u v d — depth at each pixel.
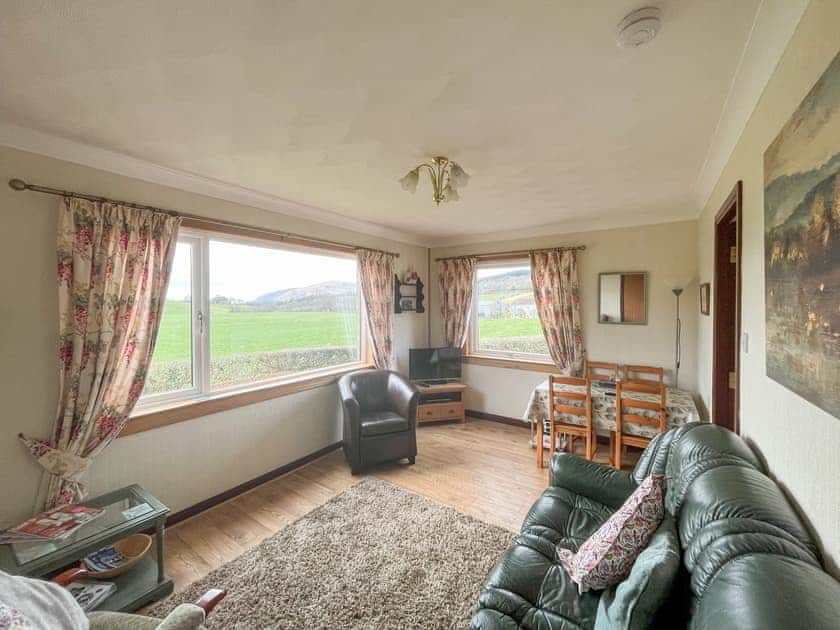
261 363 3.17
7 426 1.82
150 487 2.33
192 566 2.03
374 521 2.39
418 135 1.91
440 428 4.32
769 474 1.32
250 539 2.26
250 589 1.83
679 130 1.85
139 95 1.53
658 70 1.37
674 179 2.58
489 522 2.39
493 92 1.52
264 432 3.01
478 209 3.39
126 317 2.15
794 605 0.68
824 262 0.85
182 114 1.69
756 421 1.50
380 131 1.87
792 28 1.04
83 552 1.58
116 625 1.25
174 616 1.10
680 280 3.27
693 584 0.94
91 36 1.18
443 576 1.91
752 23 1.12
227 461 2.75
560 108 1.65
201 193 2.61
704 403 2.98
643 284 3.62
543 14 1.09
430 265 5.01
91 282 2.02
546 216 3.64
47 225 1.92
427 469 3.21
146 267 2.26
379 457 3.17
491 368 4.60
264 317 3.20
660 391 2.75
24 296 1.86
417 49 1.25
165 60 1.31
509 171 2.42
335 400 3.67
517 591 1.32
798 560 0.82
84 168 2.05
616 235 3.76
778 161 1.14
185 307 2.65
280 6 1.06
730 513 1.04
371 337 3.99
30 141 1.84
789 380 1.08
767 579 0.77
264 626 1.63
